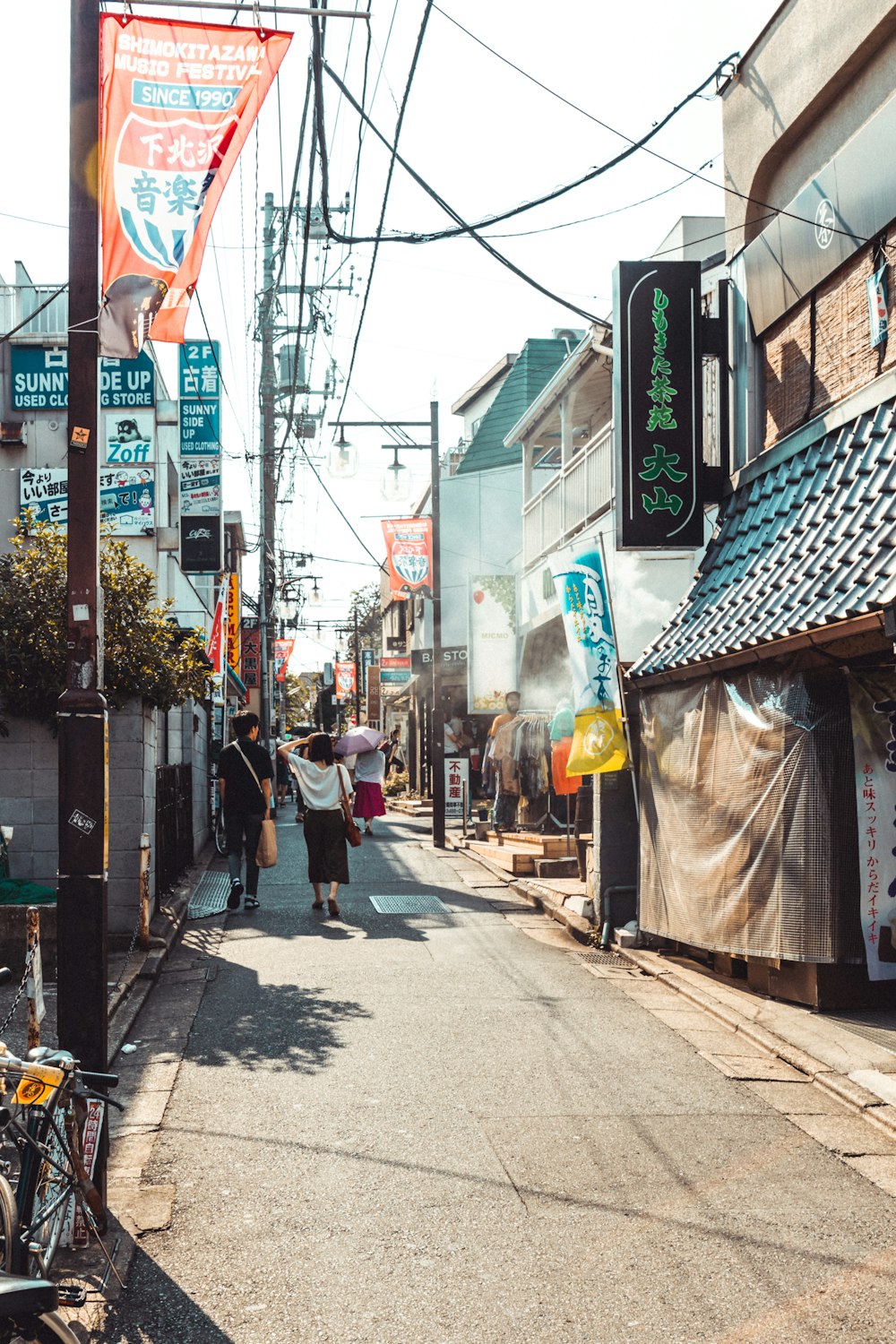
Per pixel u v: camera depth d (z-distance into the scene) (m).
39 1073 3.46
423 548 23.98
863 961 7.73
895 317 8.70
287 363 22.73
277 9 6.55
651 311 11.05
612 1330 3.82
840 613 6.83
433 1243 4.47
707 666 8.69
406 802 31.25
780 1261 4.33
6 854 9.65
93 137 4.81
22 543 11.15
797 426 10.36
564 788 15.34
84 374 4.71
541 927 11.55
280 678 45.69
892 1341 3.75
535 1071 6.71
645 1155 5.43
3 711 10.07
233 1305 3.98
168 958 9.85
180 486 18.27
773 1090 6.48
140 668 9.98
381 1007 8.11
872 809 7.67
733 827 8.54
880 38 9.23
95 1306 3.95
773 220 10.60
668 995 8.70
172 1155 5.36
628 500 10.95
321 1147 5.47
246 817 12.34
